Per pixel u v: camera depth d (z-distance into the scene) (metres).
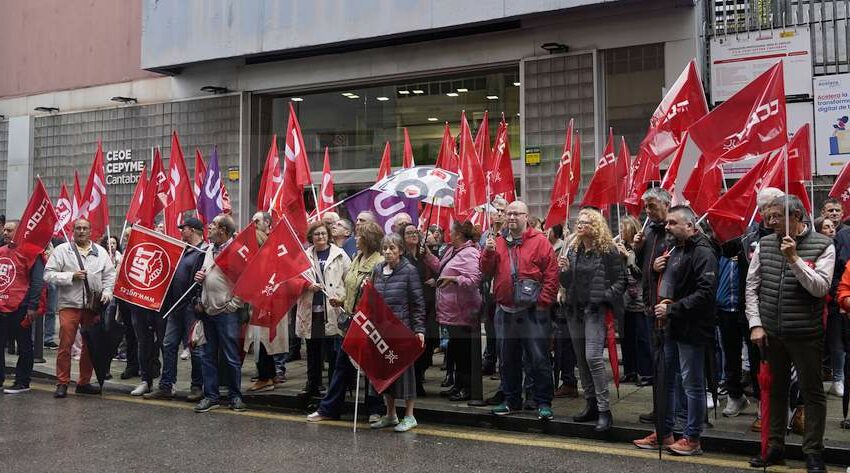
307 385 7.80
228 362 7.71
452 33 12.83
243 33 14.01
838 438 5.95
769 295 5.42
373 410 7.11
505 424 6.88
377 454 5.95
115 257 10.28
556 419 6.72
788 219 5.25
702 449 6.07
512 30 12.45
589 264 6.50
